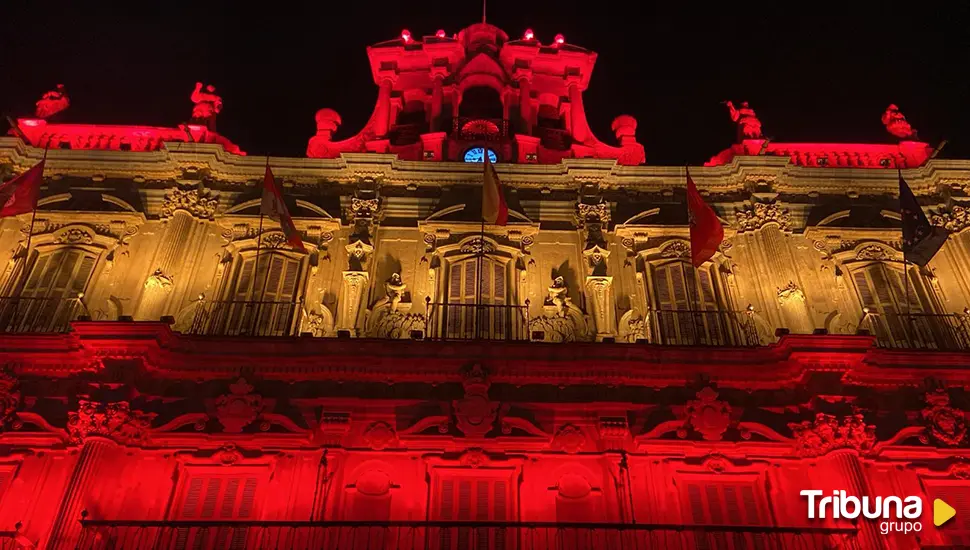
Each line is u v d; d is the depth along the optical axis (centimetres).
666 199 2206
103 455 1614
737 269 2080
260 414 1717
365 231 2069
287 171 2192
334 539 1576
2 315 1883
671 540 1605
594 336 1931
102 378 1698
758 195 2167
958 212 2142
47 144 2250
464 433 1705
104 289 1962
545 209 2178
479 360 1769
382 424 1714
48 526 1573
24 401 1716
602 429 1714
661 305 2019
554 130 2561
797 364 1758
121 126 2289
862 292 2036
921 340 1928
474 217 2139
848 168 2216
